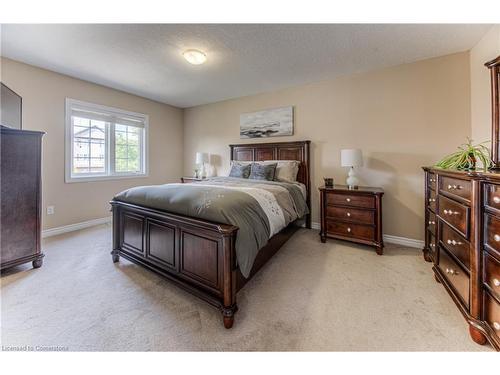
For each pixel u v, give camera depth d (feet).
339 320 4.71
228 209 4.99
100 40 7.30
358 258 7.79
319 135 10.95
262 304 5.25
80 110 10.78
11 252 6.41
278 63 8.86
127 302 5.28
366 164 9.80
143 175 13.78
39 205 6.97
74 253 8.04
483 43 7.03
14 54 8.25
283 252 8.32
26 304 5.15
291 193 8.93
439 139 8.36
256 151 12.61
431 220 7.05
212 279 4.91
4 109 7.38
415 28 6.60
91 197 11.48
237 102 13.55
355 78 9.93
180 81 10.86
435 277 6.30
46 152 9.75
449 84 8.14
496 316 3.71
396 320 4.70
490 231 3.84
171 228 5.70
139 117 13.41
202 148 15.23
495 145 5.43
